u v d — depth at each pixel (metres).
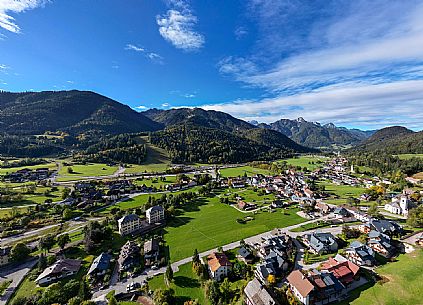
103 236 109.75
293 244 104.00
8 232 118.19
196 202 171.50
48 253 101.25
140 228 123.19
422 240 96.19
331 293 68.94
